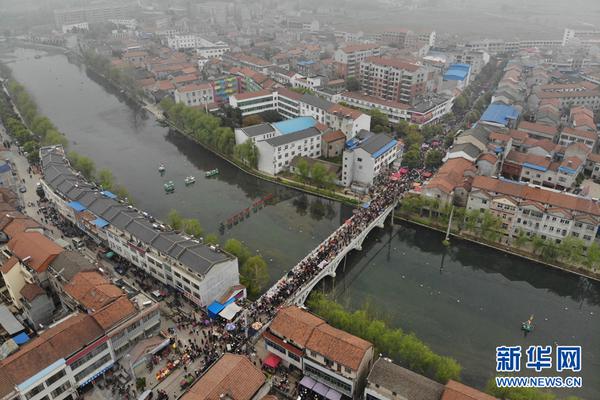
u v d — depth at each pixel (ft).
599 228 468.75
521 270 474.08
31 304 351.05
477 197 510.17
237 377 274.36
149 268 415.85
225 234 522.88
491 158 595.06
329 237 485.56
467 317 407.64
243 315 370.32
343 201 593.42
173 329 357.00
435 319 403.95
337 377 295.28
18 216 442.09
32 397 274.57
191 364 325.42
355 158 612.29
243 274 420.77
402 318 404.16
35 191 579.48
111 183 576.20
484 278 462.19
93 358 304.09
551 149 639.76
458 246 508.53
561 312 418.10
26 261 374.22
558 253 460.14
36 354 282.97
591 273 453.99
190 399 258.16
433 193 530.68
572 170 588.09
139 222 433.48
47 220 512.22
